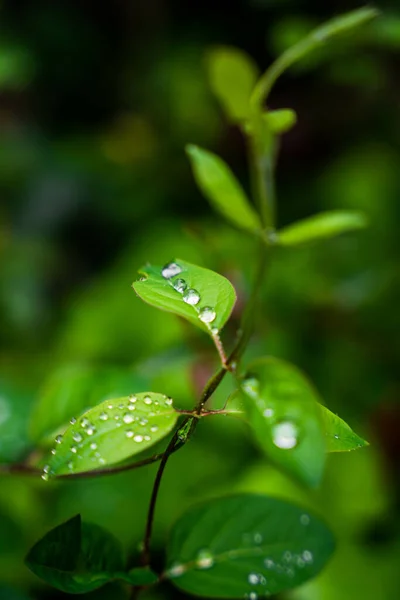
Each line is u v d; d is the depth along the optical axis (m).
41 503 0.78
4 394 0.65
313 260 1.16
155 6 1.97
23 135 2.13
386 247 1.20
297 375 0.43
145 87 1.94
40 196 1.96
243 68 0.63
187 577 0.51
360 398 1.03
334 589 0.90
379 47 0.98
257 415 0.43
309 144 1.53
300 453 0.42
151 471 0.90
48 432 0.60
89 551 0.49
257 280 0.66
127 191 1.90
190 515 0.52
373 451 1.00
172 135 1.87
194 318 0.46
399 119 1.37
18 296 1.65
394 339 1.07
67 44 1.98
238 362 0.46
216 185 0.63
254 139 0.67
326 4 1.12
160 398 0.46
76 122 2.18
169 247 1.24
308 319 1.08
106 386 0.61
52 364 1.13
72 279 1.82
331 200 1.37
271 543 0.51
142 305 1.12
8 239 1.85
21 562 0.62
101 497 0.83
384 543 0.95
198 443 0.97
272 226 0.67
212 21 1.79
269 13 1.54
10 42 1.68
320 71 1.28
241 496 0.52
